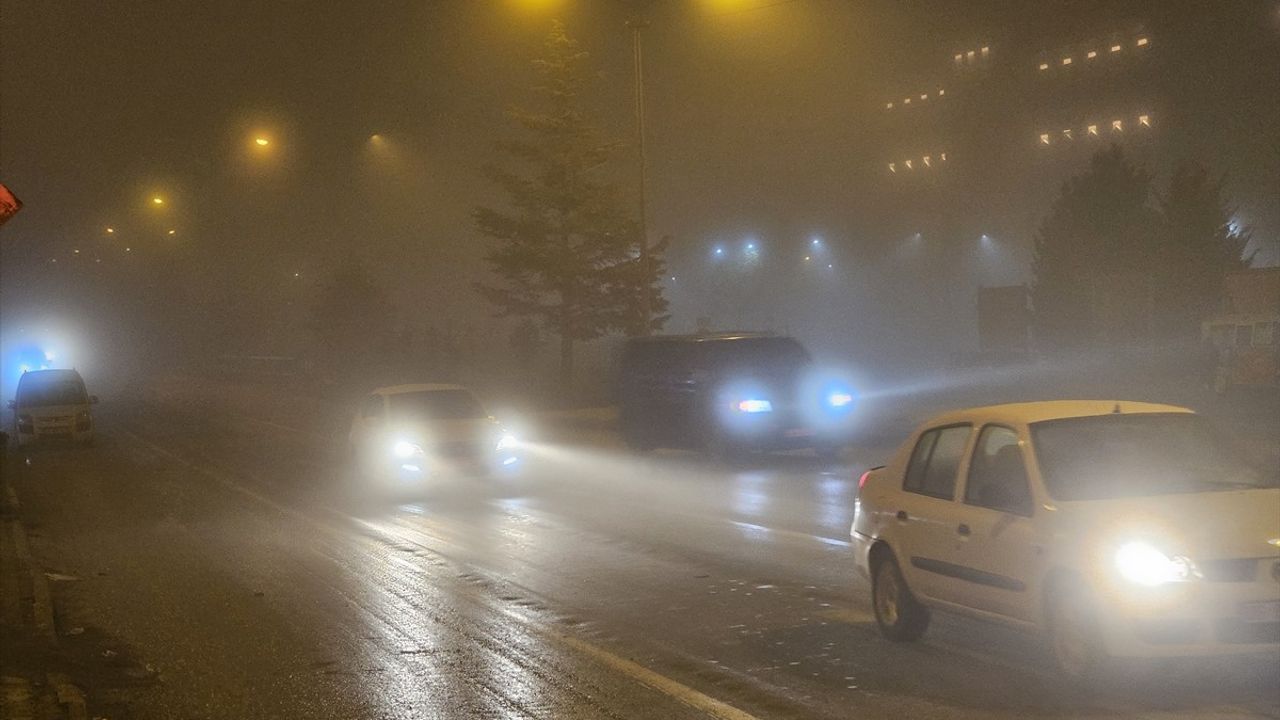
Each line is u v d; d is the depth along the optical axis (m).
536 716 7.43
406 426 20.33
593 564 13.07
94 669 9.04
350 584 12.35
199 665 9.13
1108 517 6.98
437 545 14.80
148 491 21.92
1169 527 6.80
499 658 9.01
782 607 10.45
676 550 13.76
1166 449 7.81
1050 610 7.32
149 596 12.07
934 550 8.34
